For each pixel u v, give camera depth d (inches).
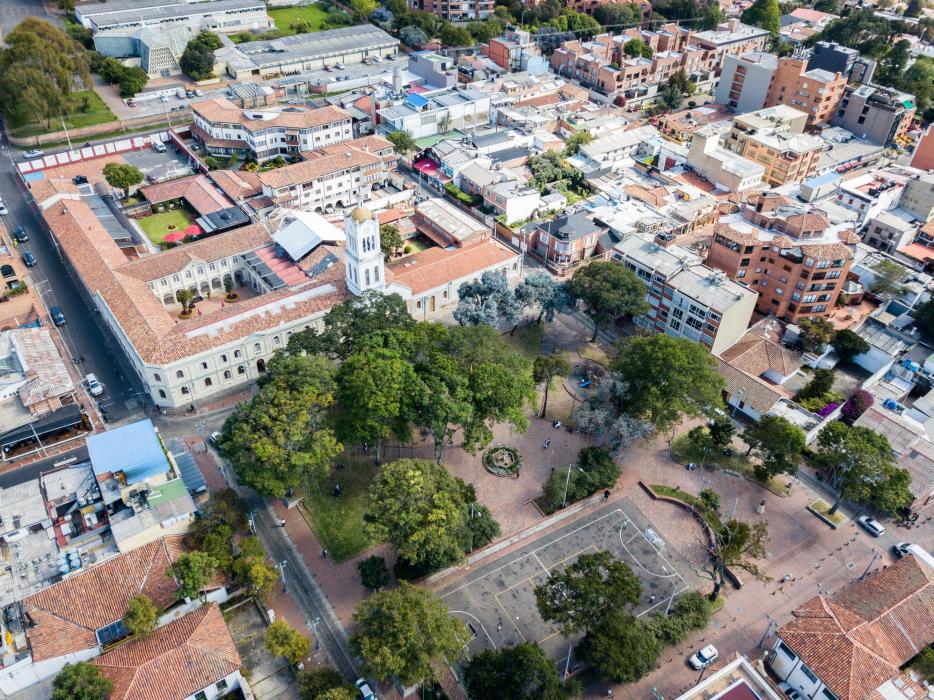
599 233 7386.8
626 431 4889.3
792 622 3900.1
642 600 4284.0
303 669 3843.5
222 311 5831.7
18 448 5142.7
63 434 5285.4
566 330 6584.6
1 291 6594.5
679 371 5022.1
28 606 3782.0
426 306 6609.3
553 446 5354.3
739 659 3636.8
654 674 3914.9
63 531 4389.8
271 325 5762.8
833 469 5009.8
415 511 4069.9
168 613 3914.9
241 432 4463.6
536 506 4852.4
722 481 5128.0
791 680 3860.7
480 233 7411.4
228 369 5684.1
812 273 6156.5
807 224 6432.1
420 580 4308.6
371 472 5049.2
